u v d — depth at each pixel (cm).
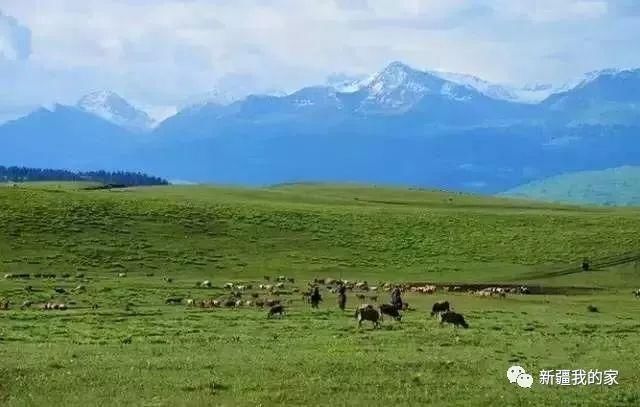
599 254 11475
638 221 13738
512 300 7894
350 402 2881
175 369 3322
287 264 10412
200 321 5288
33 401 2842
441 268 10575
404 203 17362
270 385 3077
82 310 6003
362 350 3897
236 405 2825
